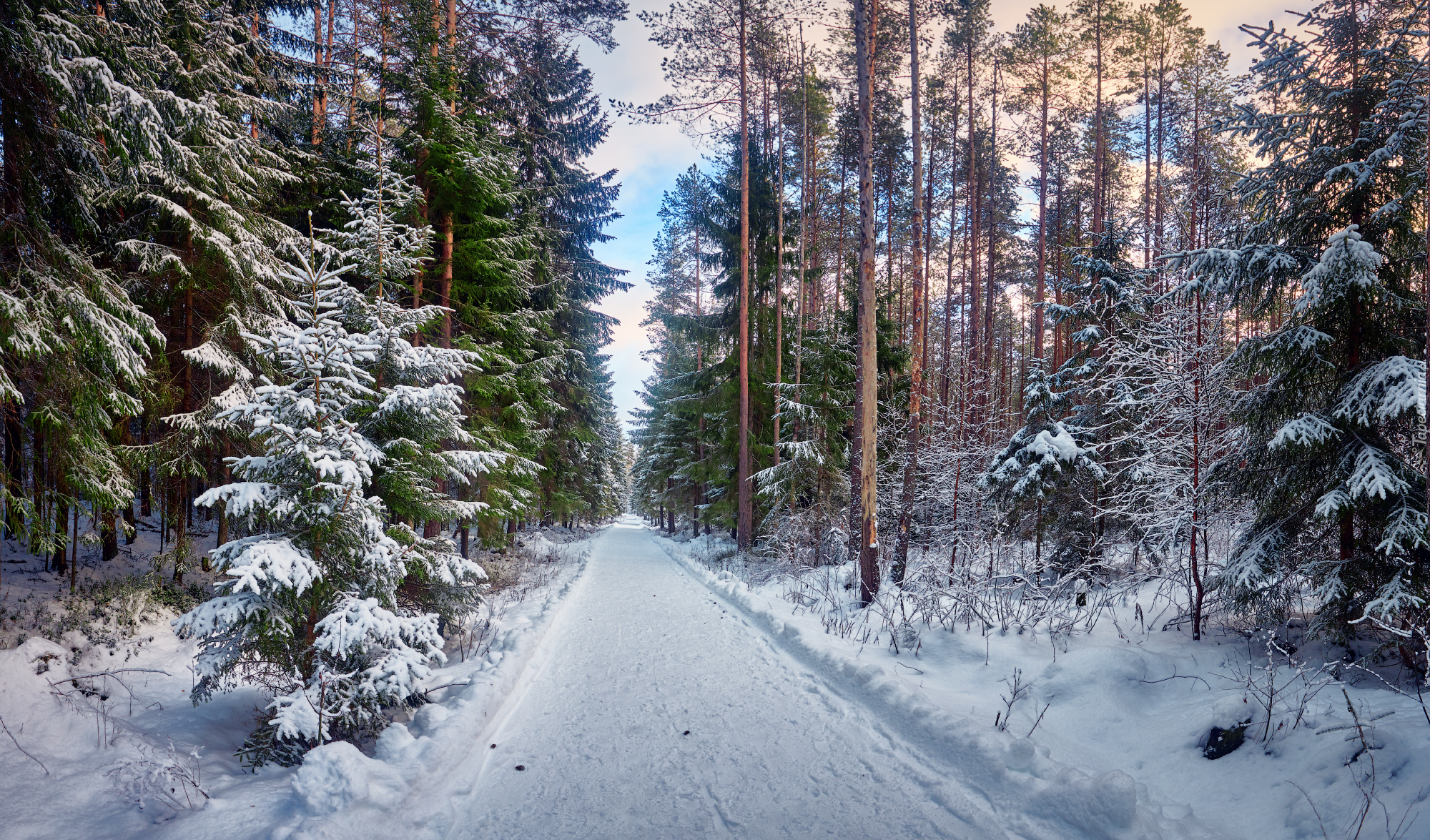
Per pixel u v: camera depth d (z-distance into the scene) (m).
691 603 11.51
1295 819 3.36
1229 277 6.10
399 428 6.52
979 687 5.83
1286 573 5.67
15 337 5.16
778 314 16.94
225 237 8.55
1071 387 11.59
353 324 7.17
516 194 13.42
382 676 4.64
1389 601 4.48
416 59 11.38
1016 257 23.31
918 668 6.48
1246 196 6.32
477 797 4.05
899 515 13.28
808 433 17.53
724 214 18.34
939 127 17.84
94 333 5.96
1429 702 3.96
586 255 19.03
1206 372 6.79
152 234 8.78
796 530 14.41
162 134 7.31
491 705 5.52
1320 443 5.17
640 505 40.56
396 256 8.61
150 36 8.51
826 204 21.47
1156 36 17.81
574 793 4.11
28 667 5.12
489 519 12.41
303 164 11.76
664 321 19.19
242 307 9.40
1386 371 4.85
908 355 17.25
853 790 4.15
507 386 12.61
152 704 5.47
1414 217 5.20
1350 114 5.66
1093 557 8.94
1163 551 7.11
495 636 8.14
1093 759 4.46
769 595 11.27
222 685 5.46
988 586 8.23
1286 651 5.44
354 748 4.00
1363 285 4.93
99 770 4.05
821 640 7.55
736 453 19.36
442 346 11.71
